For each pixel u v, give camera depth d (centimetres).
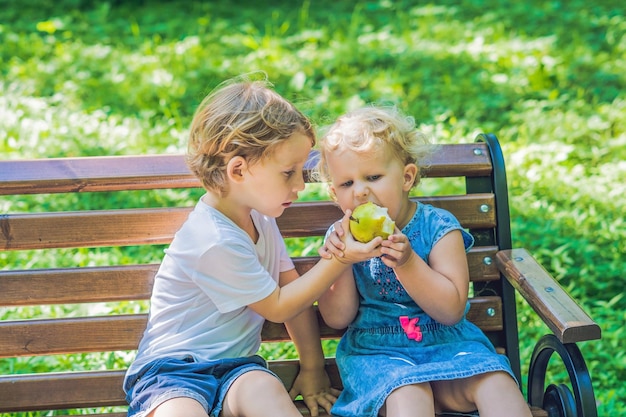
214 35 936
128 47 907
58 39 930
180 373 285
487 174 345
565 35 923
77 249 526
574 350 292
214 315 296
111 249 532
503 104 755
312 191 580
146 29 973
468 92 779
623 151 667
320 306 319
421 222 314
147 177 323
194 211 305
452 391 295
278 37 938
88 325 320
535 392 328
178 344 294
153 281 324
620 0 1008
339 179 300
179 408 269
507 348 337
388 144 299
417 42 898
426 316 311
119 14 1043
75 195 577
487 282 345
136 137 656
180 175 324
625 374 445
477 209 340
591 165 651
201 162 295
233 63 837
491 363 288
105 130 664
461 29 938
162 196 579
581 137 689
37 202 568
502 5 1015
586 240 544
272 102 291
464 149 344
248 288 290
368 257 285
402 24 966
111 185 321
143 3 1084
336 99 763
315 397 320
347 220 288
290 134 288
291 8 1069
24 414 391
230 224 297
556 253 523
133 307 466
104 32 959
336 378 331
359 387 298
